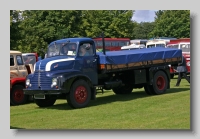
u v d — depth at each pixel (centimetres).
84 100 1220
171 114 1033
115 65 1341
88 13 3941
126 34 4200
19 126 952
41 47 3403
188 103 1212
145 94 1550
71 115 1083
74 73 1205
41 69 1208
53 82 1173
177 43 2355
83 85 1220
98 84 1353
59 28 3606
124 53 1435
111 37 4091
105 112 1108
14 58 1411
